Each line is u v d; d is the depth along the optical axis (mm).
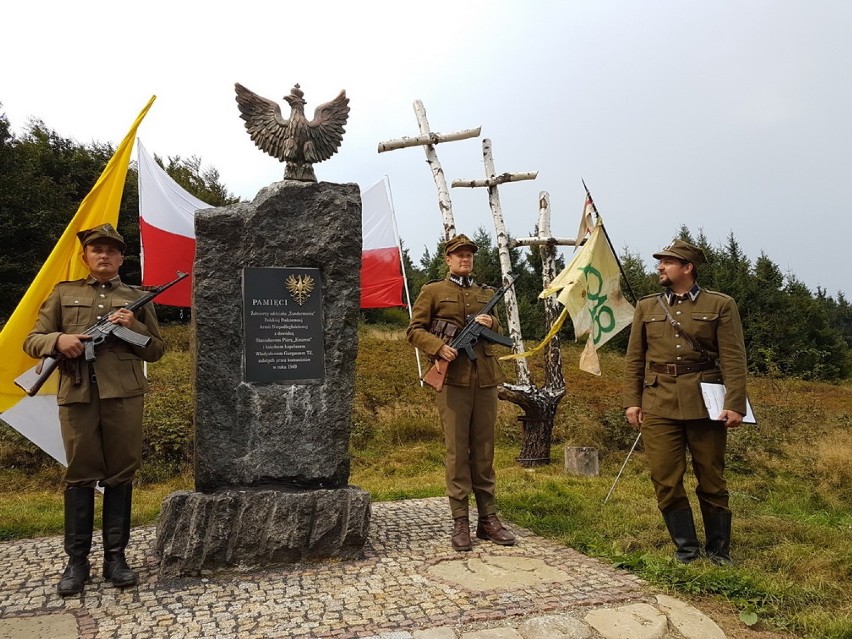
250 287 3959
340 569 3674
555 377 8219
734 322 3750
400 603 3139
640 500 5465
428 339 4219
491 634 2775
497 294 4480
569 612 3031
